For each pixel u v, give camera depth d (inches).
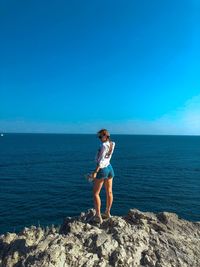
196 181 2358.5
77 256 346.3
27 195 1823.3
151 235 398.0
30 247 367.9
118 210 1508.4
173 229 427.2
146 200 1727.4
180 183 2257.6
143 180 2348.7
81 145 7519.7
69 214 1446.9
